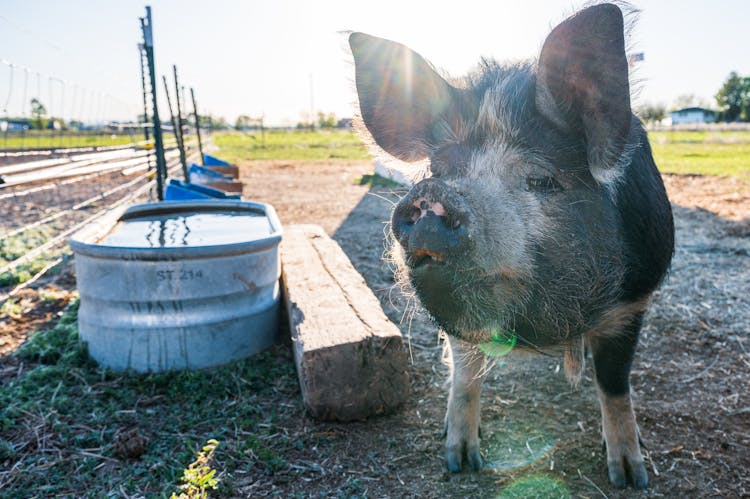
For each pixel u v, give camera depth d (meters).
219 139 45.09
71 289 5.42
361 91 2.39
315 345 3.07
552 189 2.05
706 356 4.03
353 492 2.62
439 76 2.20
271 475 2.72
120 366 3.63
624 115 1.86
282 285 4.64
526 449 2.98
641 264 2.45
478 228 1.83
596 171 1.98
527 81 2.12
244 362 3.74
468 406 2.82
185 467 2.73
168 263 3.50
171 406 3.31
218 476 2.69
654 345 4.21
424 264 1.85
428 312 2.11
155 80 6.84
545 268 2.03
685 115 87.19
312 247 5.23
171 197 6.46
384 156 2.51
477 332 2.00
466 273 1.83
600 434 3.11
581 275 2.13
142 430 3.07
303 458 2.86
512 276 1.95
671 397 3.48
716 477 2.76
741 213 9.12
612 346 2.64
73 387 3.46
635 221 2.41
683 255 6.57
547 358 4.00
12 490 2.59
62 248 6.91
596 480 2.74
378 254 6.91
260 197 12.02
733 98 84.75
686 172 15.98
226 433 3.05
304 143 39.19
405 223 1.84
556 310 2.10
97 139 25.03
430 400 3.42
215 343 3.66
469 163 2.05
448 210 1.75
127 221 5.02
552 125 2.04
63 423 3.10
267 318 3.94
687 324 4.55
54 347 3.89
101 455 2.85
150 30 6.73
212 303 3.64
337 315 3.47
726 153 25.56
